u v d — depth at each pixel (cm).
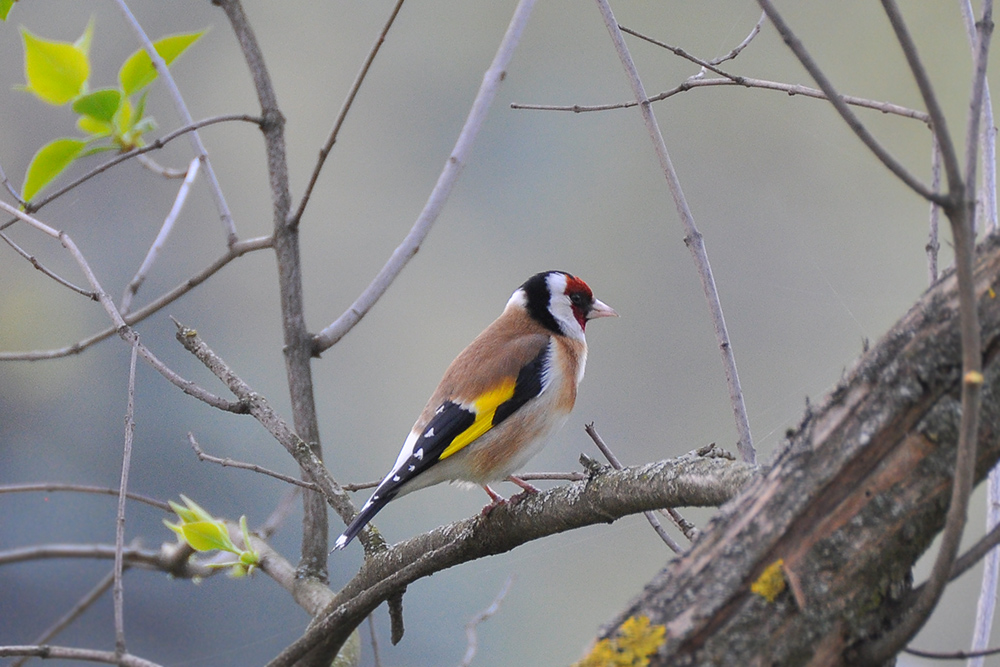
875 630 290
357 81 639
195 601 1129
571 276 788
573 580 1178
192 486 1216
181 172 738
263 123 687
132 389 536
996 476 455
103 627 1124
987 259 304
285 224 679
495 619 1156
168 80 677
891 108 500
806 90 522
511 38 664
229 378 591
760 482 305
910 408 295
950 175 271
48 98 670
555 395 717
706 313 1316
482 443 688
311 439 662
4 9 645
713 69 549
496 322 778
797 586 285
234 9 706
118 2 659
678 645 282
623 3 1431
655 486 392
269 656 1115
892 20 278
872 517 290
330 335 672
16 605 1127
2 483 1187
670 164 542
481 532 470
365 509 600
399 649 1144
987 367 296
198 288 1338
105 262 1323
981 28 308
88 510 1192
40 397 1230
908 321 306
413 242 679
